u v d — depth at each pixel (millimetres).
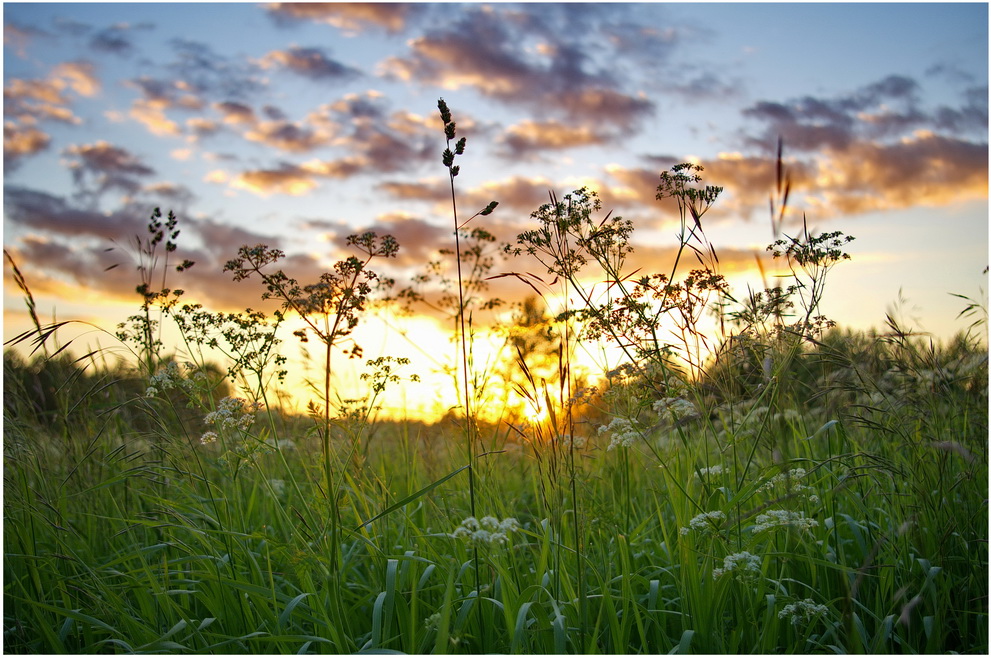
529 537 3980
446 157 2971
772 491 3271
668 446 3969
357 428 3584
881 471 3453
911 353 3881
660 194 3412
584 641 2697
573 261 3334
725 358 3613
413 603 2762
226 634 3037
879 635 2789
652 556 3496
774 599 2824
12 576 3289
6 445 3535
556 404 3270
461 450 4285
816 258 3299
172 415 3939
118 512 3912
